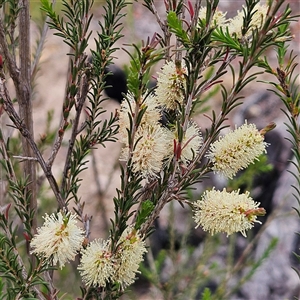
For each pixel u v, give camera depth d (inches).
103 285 24.0
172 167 24.1
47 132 40.9
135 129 23.1
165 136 23.9
